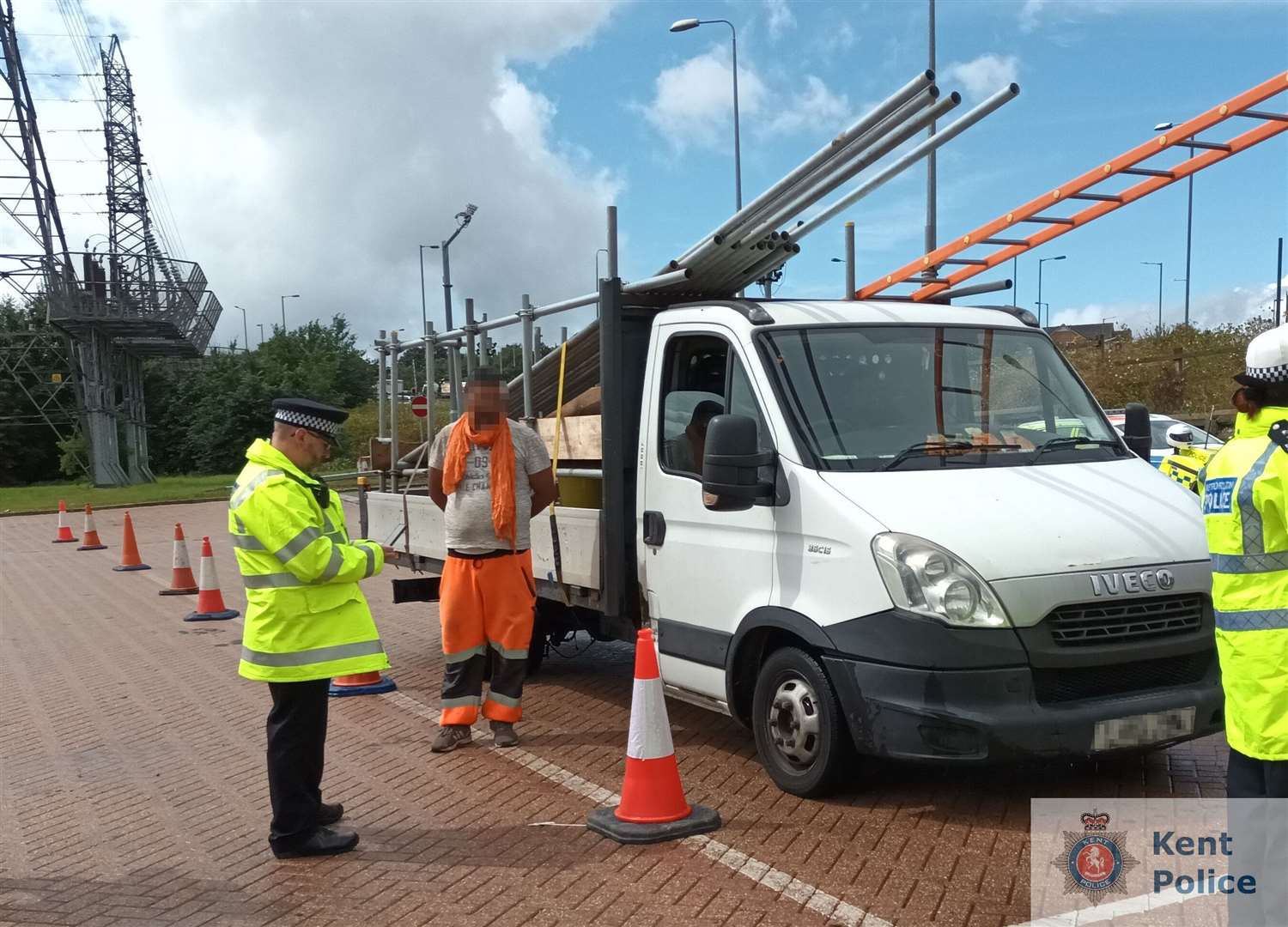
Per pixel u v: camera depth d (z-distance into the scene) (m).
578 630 8.84
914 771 5.66
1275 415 3.53
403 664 9.30
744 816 5.18
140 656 10.13
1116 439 6.04
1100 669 4.77
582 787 5.81
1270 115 4.98
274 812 5.00
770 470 5.48
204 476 54.91
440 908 4.39
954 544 4.77
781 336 5.85
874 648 4.85
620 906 4.32
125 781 6.29
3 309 54.88
